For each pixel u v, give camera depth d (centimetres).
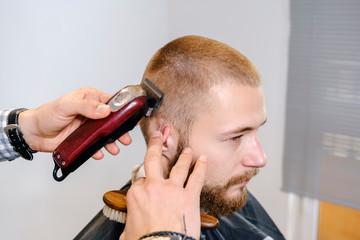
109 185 176
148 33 175
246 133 73
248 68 70
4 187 150
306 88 177
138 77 177
